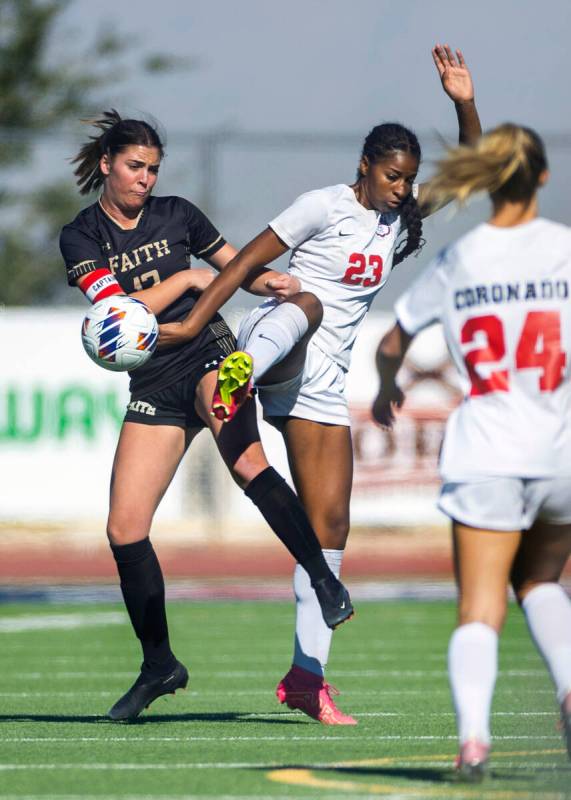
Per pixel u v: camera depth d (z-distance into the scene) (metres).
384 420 17.69
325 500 23.61
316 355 23.44
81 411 64.06
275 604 55.78
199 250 24.23
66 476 64.12
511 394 16.11
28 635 44.12
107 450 64.19
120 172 22.97
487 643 15.91
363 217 23.41
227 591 60.84
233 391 19.91
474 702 15.73
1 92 109.88
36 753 19.86
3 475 64.00
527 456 15.90
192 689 30.75
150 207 23.66
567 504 16.27
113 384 64.19
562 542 16.77
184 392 22.95
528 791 15.85
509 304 16.17
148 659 23.67
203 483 66.31
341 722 23.61
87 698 28.45
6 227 90.69
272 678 33.06
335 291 23.52
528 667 34.59
